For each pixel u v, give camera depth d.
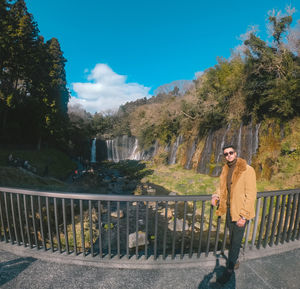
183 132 29.31
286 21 12.12
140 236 6.89
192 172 21.88
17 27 25.05
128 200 2.39
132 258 2.50
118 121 72.50
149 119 35.81
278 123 13.55
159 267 2.40
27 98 34.97
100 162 49.84
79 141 50.44
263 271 2.33
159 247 6.33
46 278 2.17
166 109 31.42
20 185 12.70
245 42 13.73
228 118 18.28
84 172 27.27
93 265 2.43
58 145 44.72
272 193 2.72
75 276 2.22
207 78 23.03
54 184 15.68
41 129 33.94
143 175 24.83
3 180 12.78
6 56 25.23
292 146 11.37
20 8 28.45
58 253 2.59
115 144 54.28
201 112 23.39
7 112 32.34
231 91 18.86
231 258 2.05
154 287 2.06
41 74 31.83
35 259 2.56
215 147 19.94
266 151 13.55
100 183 20.45
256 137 15.18
